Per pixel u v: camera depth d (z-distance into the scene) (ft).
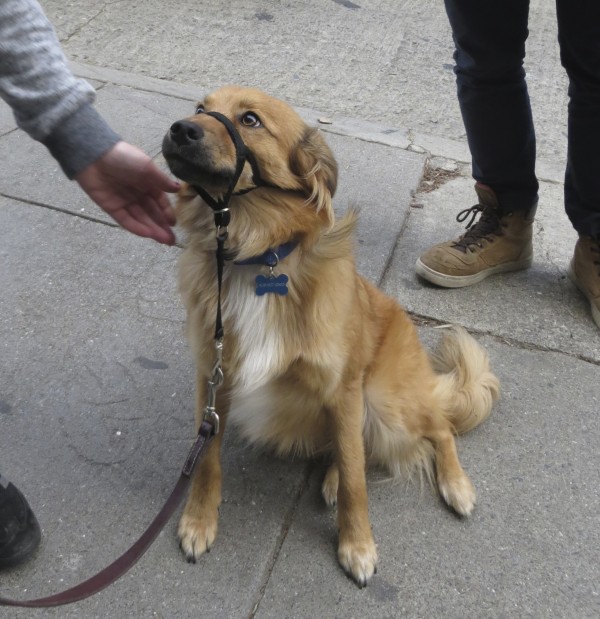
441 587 3.21
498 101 4.46
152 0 9.05
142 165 2.38
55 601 2.47
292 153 2.92
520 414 4.09
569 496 3.65
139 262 4.91
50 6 8.53
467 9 4.16
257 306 3.03
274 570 3.22
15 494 3.04
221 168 2.70
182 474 2.87
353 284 3.25
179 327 4.43
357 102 7.28
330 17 9.19
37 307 4.48
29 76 2.16
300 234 3.00
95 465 3.59
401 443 3.70
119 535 3.30
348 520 3.26
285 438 3.53
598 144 4.31
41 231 5.08
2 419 3.77
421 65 8.20
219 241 2.82
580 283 4.87
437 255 4.92
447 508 3.58
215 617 3.02
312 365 3.07
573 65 4.17
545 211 5.88
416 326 4.67
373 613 3.09
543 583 3.25
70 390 3.97
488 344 4.56
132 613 3.01
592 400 4.20
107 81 6.95
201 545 3.23
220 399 3.37
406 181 6.01
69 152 2.27
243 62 7.82
